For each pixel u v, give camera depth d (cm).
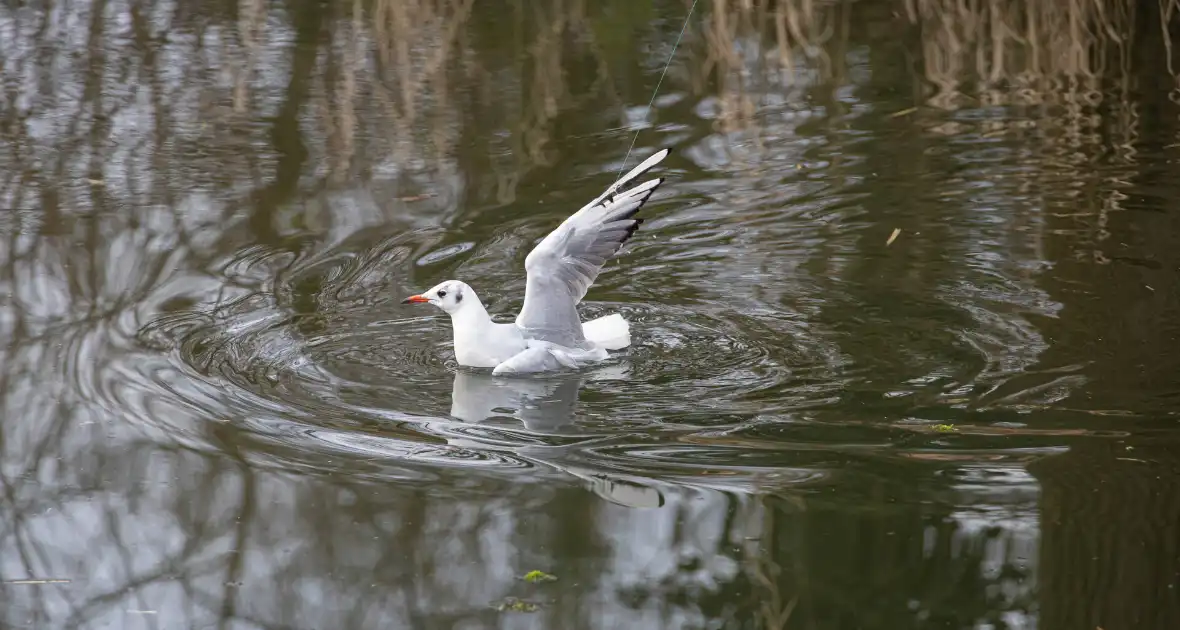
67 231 1478
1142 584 827
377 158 1712
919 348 1184
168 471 996
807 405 1084
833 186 1611
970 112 1862
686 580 855
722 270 1391
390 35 2241
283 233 1485
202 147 1750
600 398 1114
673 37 2211
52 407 1088
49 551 911
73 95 1956
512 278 1377
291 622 830
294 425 1067
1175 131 1756
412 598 850
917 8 2236
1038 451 990
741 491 948
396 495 961
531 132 1803
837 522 907
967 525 895
